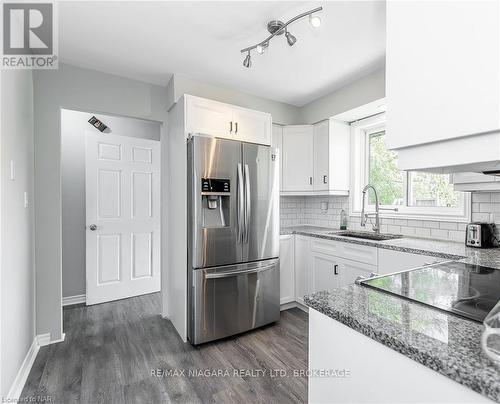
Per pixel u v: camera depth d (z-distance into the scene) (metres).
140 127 3.59
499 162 0.58
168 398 1.60
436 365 0.53
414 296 0.85
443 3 0.61
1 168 1.43
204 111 2.39
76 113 3.19
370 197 3.09
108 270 3.17
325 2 1.63
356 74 2.57
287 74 2.56
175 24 1.83
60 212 2.26
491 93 0.53
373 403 0.68
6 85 1.53
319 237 2.70
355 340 0.73
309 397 0.89
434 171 0.80
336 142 3.06
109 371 1.86
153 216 3.49
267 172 2.56
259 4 1.65
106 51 2.15
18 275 1.70
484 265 1.27
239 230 2.35
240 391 1.66
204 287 2.18
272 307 2.57
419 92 0.66
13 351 1.59
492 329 0.55
